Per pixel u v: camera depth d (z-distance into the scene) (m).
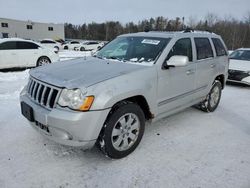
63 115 2.60
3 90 6.66
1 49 9.74
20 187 2.54
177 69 3.75
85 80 2.78
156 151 3.36
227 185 2.66
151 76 3.29
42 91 2.93
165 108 3.69
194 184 2.67
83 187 2.58
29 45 10.59
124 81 2.94
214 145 3.60
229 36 41.25
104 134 2.85
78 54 22.47
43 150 3.28
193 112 5.11
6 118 4.39
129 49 3.99
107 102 2.71
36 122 2.95
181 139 3.77
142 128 3.30
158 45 3.75
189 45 4.18
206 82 4.66
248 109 5.52
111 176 2.78
